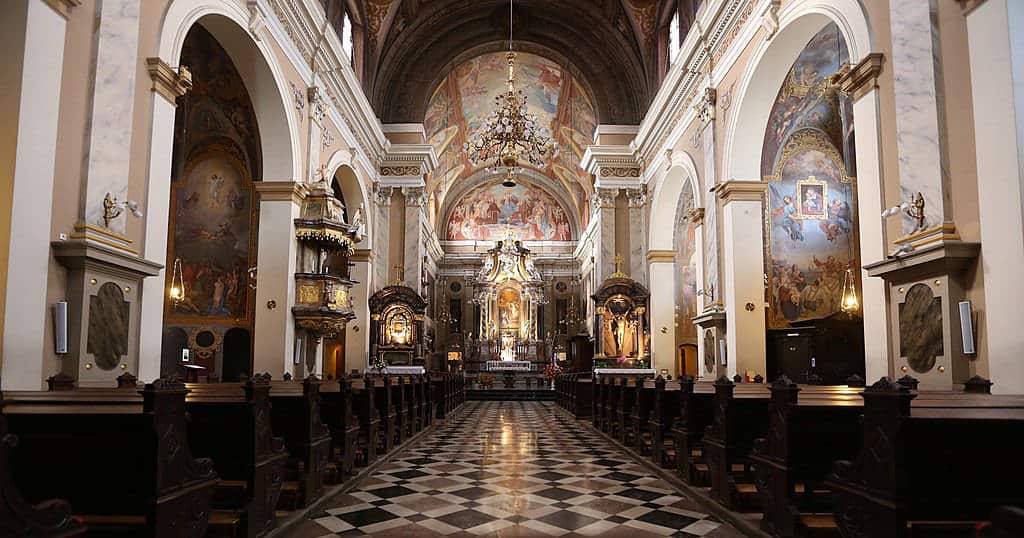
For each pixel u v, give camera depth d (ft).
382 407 28.32
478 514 18.22
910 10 22.22
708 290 44.50
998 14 18.90
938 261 20.35
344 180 56.13
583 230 108.58
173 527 10.72
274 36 36.47
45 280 19.43
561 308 117.91
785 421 14.01
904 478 9.62
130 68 23.17
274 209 38.88
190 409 13.80
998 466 9.73
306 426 17.81
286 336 38.11
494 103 85.40
